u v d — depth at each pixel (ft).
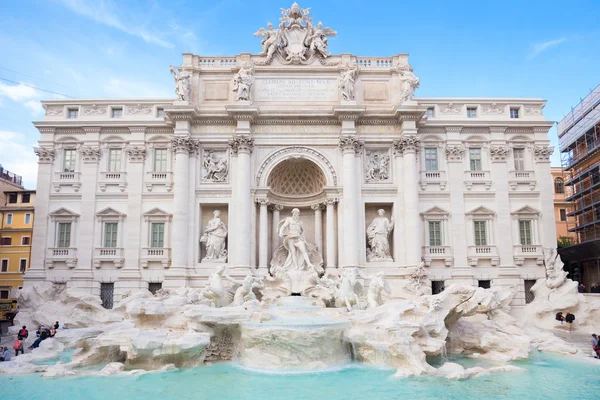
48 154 134.10
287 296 109.50
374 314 85.40
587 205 158.20
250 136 127.44
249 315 85.05
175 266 122.11
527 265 130.41
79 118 135.85
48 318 109.29
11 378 70.44
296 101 133.18
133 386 65.51
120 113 138.00
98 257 128.36
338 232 126.82
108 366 75.31
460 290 90.43
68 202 132.16
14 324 113.19
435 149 136.56
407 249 124.36
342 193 127.24
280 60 135.13
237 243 123.13
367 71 134.62
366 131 132.05
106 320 108.27
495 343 88.28
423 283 121.19
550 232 131.34
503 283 128.16
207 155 131.64
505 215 132.16
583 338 104.58
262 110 128.36
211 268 124.26
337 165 129.59
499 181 133.80
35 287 122.52
